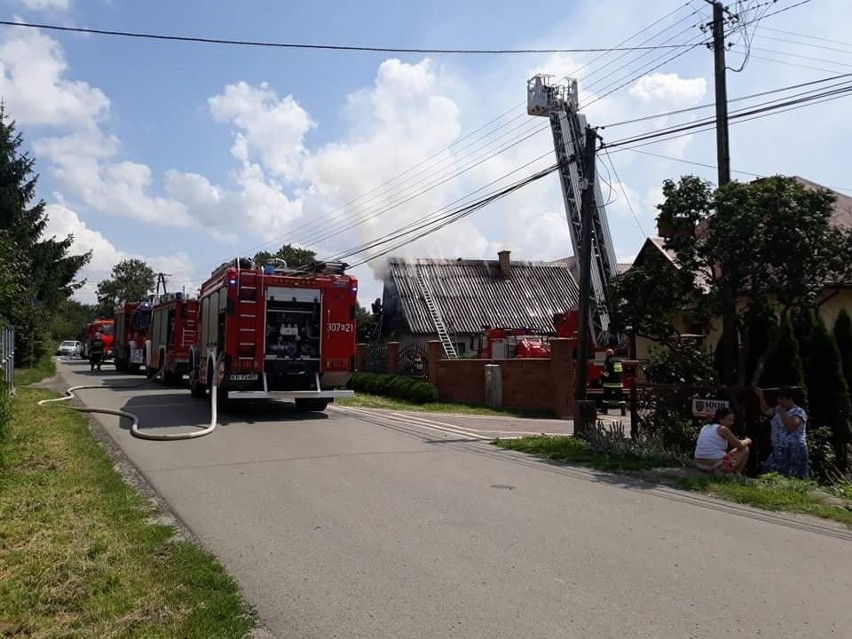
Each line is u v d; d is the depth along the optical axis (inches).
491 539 255.4
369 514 288.7
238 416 635.5
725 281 445.4
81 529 249.3
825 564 235.0
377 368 1119.0
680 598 199.8
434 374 928.3
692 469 397.1
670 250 474.0
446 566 224.4
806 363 490.3
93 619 175.2
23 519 260.7
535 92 1186.6
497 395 841.5
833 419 468.4
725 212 422.9
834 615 188.9
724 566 230.5
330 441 493.0
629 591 204.7
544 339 1031.0
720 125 550.6
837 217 785.6
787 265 426.0
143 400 756.6
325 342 655.1
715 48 555.8
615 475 393.1
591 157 570.9
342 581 209.9
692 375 508.4
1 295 447.2
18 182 1331.2
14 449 397.7
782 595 203.8
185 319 935.7
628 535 266.2
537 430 620.4
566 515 295.7
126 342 1305.4
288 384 650.2
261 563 225.8
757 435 433.7
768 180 427.2
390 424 614.5
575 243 1144.2
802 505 318.7
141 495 317.1
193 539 250.2
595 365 840.3
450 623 179.8
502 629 176.4
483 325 1349.7
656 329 502.0
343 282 665.0
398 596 197.9
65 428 494.9
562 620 182.4
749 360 485.4
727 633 175.8
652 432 468.8
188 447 454.9
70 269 1498.5
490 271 1528.1
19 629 169.0
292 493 325.1
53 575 203.0
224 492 326.3
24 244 1274.6
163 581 201.6
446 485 350.9
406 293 1386.6
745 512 310.0
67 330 3732.8
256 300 630.5
